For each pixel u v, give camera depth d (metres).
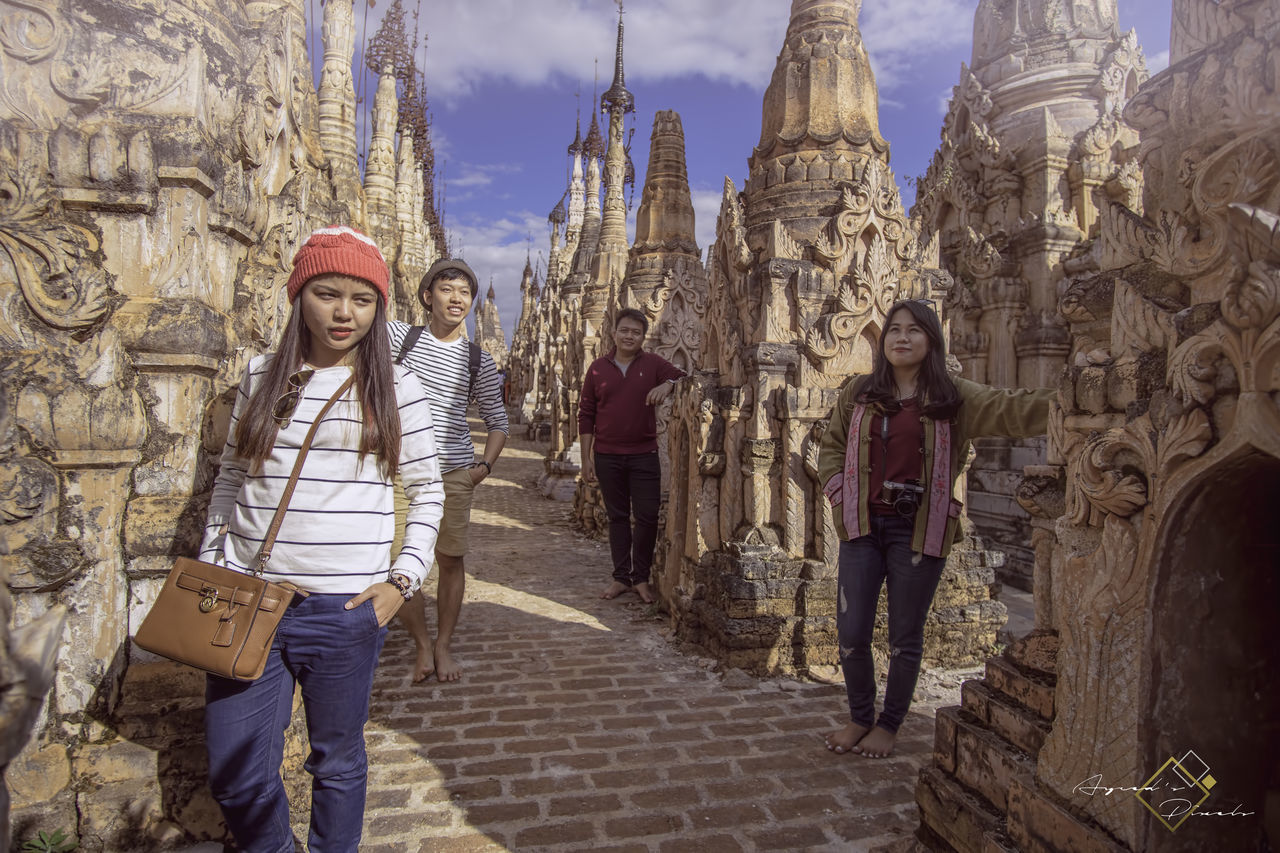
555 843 2.66
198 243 2.35
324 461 1.97
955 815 2.46
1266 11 1.62
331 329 1.98
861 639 3.32
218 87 2.46
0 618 1.54
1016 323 7.34
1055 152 7.24
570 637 5.00
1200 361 1.69
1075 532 2.06
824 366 4.52
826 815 2.86
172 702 2.38
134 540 2.32
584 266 17.56
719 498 4.82
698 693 4.04
